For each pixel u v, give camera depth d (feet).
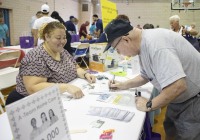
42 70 5.29
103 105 4.32
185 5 33.78
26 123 2.02
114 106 4.28
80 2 42.98
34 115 2.11
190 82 4.27
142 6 37.29
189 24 35.09
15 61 10.41
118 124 3.51
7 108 1.88
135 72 6.95
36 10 29.71
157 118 9.02
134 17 37.96
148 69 4.32
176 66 3.65
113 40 4.08
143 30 4.22
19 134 1.94
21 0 26.66
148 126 4.53
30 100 2.09
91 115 3.84
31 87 5.07
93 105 4.31
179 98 4.46
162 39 3.92
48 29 5.39
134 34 4.05
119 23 4.08
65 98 4.68
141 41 4.06
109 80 5.98
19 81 5.71
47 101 2.30
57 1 34.22
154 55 3.81
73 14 40.68
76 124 3.49
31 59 5.25
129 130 3.32
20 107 1.98
